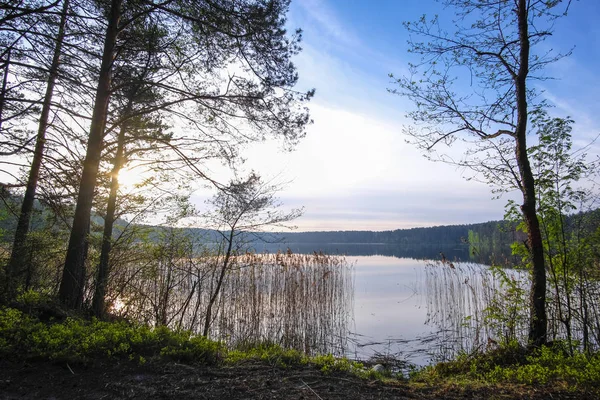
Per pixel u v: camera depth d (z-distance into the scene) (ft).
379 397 13.23
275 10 26.08
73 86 27.71
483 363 20.22
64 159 27.78
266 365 16.24
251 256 35.86
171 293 33.09
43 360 14.37
